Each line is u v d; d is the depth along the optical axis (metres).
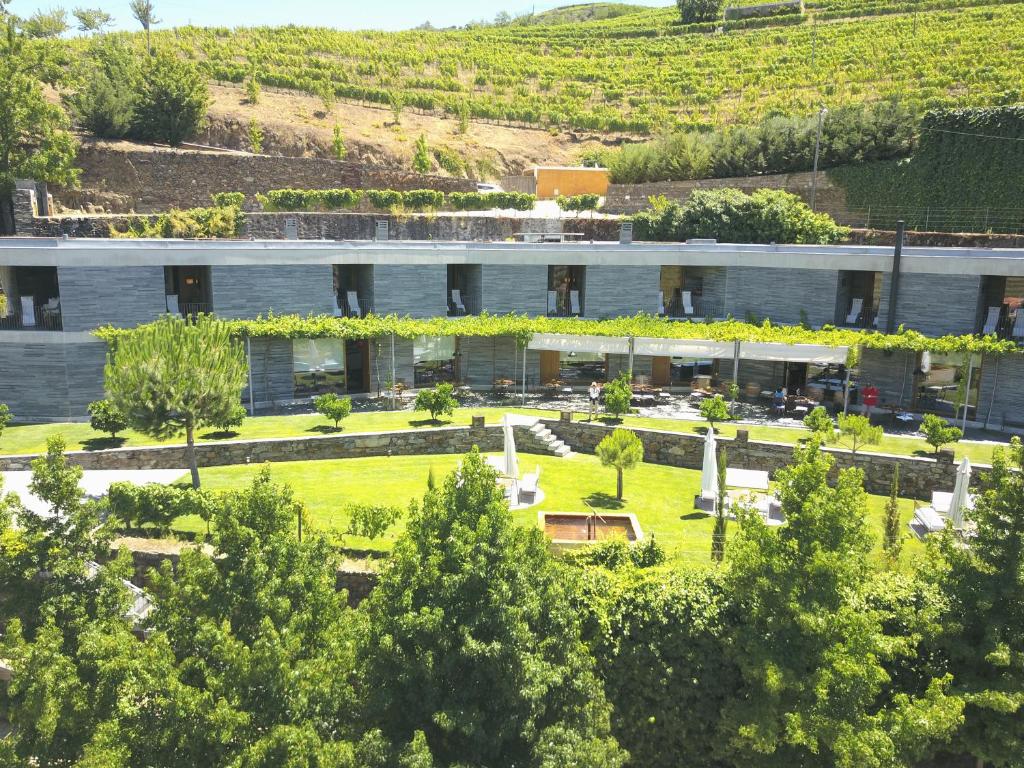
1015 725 11.12
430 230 44.00
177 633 9.97
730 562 12.34
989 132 40.53
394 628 10.14
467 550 10.32
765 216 40.62
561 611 11.02
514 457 20.89
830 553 10.96
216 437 23.69
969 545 12.45
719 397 25.94
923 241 38.00
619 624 12.44
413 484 20.89
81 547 11.65
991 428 27.66
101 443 23.00
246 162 46.59
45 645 9.70
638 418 27.58
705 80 80.00
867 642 10.76
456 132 71.81
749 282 34.00
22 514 11.62
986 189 40.84
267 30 89.44
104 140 46.88
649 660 12.30
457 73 87.81
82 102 47.19
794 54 78.38
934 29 75.38
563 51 96.12
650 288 34.16
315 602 10.51
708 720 12.09
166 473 21.47
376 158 62.06
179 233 38.69
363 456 24.20
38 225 36.69
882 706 12.12
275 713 9.45
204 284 31.28
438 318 30.62
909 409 30.00
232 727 8.85
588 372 34.53
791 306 32.91
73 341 27.05
